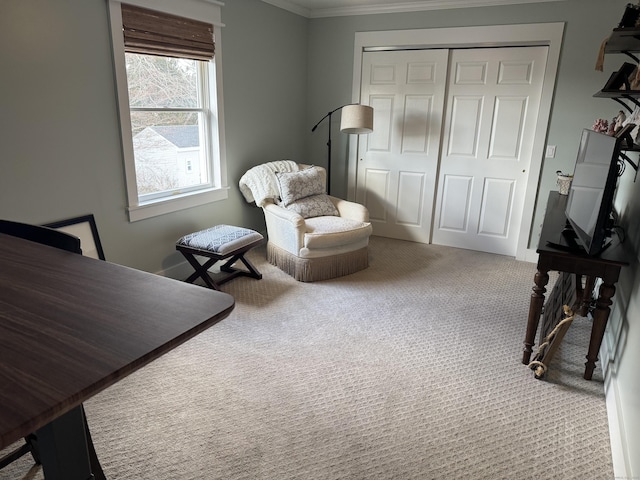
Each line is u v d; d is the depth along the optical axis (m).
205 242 3.13
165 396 2.08
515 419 1.98
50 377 0.69
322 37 4.66
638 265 2.10
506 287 3.50
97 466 1.41
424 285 3.51
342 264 3.64
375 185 4.79
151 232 3.21
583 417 2.00
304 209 3.81
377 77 4.50
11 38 2.21
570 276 2.68
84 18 2.54
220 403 2.04
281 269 3.76
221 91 3.65
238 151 3.99
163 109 3.24
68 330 0.82
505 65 3.95
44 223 2.50
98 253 2.79
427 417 1.98
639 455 1.44
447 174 4.43
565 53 3.67
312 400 2.07
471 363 2.41
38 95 2.38
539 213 4.08
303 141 4.98
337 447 1.78
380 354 2.48
